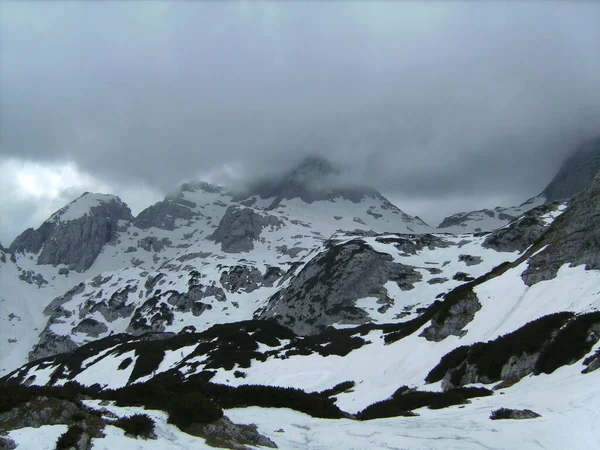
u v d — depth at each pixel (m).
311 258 198.62
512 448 22.97
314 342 95.38
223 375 77.88
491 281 73.88
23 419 19.61
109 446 18.83
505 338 50.28
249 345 94.62
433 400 40.66
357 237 194.62
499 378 45.56
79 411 21.16
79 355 128.62
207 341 106.06
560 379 36.25
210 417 23.77
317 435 26.19
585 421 24.69
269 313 167.88
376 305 146.25
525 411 28.12
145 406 26.56
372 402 54.84
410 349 69.06
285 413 31.70
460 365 51.03
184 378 81.88
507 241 165.75
